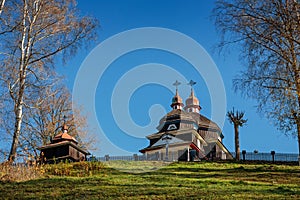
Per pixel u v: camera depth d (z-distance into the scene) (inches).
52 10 1207.6
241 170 1020.5
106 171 943.7
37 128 1630.2
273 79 1008.9
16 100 1152.2
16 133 1103.6
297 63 1000.2
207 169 1048.2
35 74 1183.6
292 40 991.6
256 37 1032.8
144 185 684.1
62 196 596.4
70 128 1694.1
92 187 661.9
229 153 1860.2
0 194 617.3
